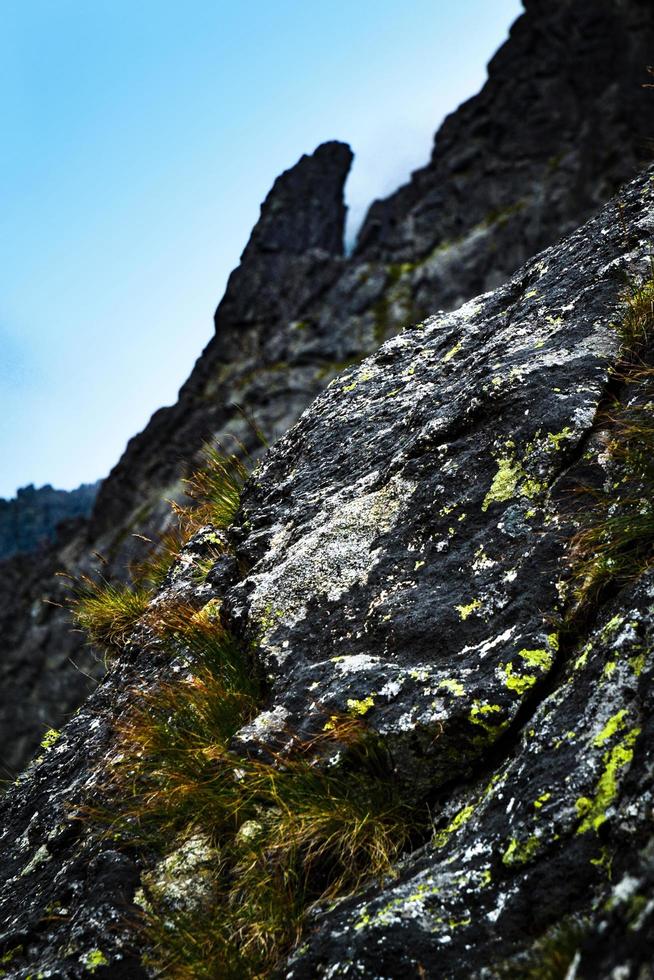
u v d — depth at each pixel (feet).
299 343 268.00
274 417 245.24
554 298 19.76
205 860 14.38
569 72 279.49
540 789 11.77
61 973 13.30
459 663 14.40
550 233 232.53
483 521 16.19
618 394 16.52
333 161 355.97
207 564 21.89
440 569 16.01
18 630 273.54
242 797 14.65
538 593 14.53
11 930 15.03
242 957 12.76
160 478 275.59
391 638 15.42
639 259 18.97
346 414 22.24
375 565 16.78
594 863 10.81
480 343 21.17
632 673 12.18
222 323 305.73
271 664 16.35
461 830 12.53
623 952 7.92
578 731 12.15
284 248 325.21
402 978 10.89
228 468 25.03
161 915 13.88
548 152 272.51
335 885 13.24
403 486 17.67
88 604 24.86
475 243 256.11
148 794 15.64
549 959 9.66
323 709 14.57
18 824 18.81
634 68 221.46
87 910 14.07
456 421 17.95
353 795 13.99
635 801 10.78
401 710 13.98
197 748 15.96
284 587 17.34
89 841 15.83
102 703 21.11
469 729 13.43
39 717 246.06
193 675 17.71
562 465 15.96
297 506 19.94
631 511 14.35
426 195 290.56
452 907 11.35
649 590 12.95
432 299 252.62
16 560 305.53
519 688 13.48
